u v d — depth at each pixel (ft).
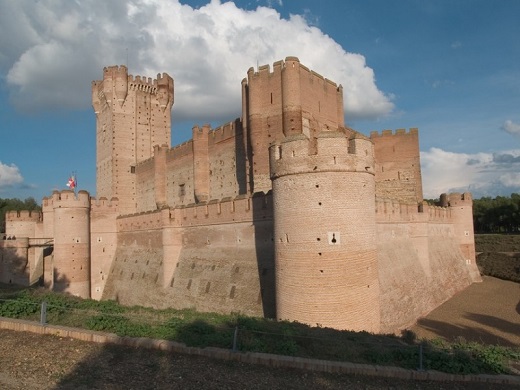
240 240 110.32
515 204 312.91
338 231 73.72
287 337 53.88
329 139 75.25
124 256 171.53
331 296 72.59
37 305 66.54
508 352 52.24
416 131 181.78
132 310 72.13
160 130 228.43
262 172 129.70
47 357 46.98
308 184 75.36
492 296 144.97
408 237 131.85
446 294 142.61
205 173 171.83
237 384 40.86
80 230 163.73
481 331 102.99
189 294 119.44
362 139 77.61
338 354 49.88
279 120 127.75
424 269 134.62
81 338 53.57
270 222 100.83
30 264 189.47
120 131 216.74
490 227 366.43
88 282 166.20
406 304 112.78
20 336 55.11
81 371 42.98
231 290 106.11
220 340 50.31
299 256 75.05
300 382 42.29
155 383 40.34
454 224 175.42
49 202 196.03
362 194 76.54
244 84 140.87
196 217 127.24
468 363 47.21
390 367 46.50
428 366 46.78
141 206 213.87
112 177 213.46
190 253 128.67
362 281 74.54
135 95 222.07
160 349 49.47
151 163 205.87
